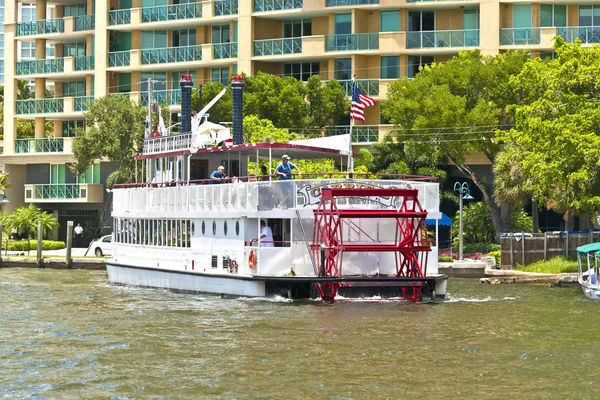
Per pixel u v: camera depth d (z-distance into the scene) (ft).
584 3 257.96
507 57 228.43
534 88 197.77
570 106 178.09
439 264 201.26
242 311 132.67
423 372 95.86
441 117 220.64
